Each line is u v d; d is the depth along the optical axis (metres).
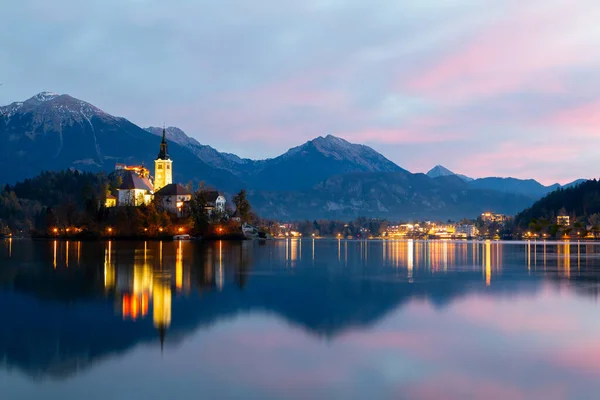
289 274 94.62
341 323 48.97
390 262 134.12
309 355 38.06
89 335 43.50
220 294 66.38
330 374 33.81
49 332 44.44
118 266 104.00
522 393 30.61
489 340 42.59
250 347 40.22
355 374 33.88
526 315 53.12
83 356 37.59
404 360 36.94
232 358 37.25
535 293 69.56
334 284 79.19
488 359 37.25
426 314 53.66
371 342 41.91
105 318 50.28
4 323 48.00
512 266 119.94
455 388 31.36
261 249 194.12
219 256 140.25
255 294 66.81
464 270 107.56
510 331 45.75
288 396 29.95
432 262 135.12
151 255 139.75
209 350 39.34
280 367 35.22
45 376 33.28
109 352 38.62
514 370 34.75
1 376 33.31
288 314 53.19
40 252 152.50
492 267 116.38
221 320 49.94
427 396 30.09
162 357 37.44
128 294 65.50
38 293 65.69
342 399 29.58
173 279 81.88
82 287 71.38
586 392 30.81
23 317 50.50
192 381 32.38
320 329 46.38
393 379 32.84
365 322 49.50
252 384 31.84
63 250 164.50
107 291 67.81
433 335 44.28
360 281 84.00
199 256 137.88
